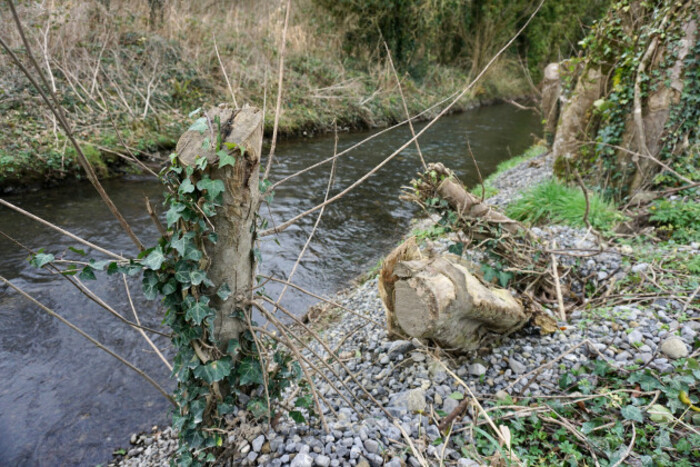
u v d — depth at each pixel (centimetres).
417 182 352
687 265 363
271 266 554
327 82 1394
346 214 736
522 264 363
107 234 608
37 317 432
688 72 480
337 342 372
